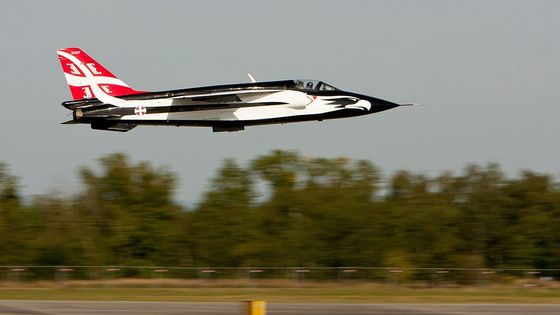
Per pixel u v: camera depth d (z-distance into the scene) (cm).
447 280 15638
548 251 19138
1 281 15625
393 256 18388
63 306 10931
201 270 16150
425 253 18900
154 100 13962
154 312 10206
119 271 16262
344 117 14575
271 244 19100
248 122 14125
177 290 14100
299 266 18750
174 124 14075
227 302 11500
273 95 14162
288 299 12088
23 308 10688
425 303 11438
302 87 14438
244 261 19150
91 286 15000
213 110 14012
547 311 10438
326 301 11731
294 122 14488
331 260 18825
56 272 15962
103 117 13888
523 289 14375
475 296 12644
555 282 15388
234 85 14225
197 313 10094
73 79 14538
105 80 14538
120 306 10931
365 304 11250
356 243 18862
